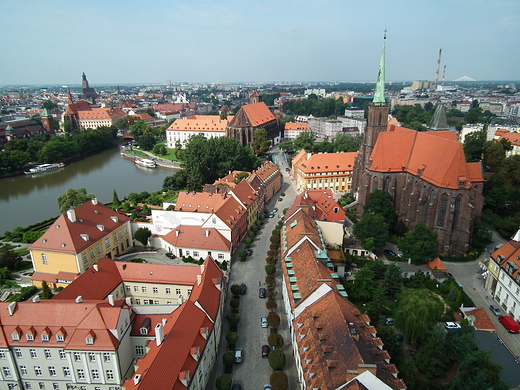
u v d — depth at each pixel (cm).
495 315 8275
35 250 9406
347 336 5472
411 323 6788
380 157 12681
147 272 8506
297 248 8831
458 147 10500
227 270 10238
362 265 10394
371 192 12962
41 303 6381
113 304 6619
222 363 7025
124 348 6384
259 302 8894
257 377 6662
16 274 10062
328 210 11700
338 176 17500
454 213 10744
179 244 10881
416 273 9444
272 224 13938
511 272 8238
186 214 11462
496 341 7356
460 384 5756
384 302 8325
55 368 6262
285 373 6656
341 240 10888
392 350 6600
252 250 11638
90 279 7775
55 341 6125
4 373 6338
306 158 18625
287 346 7394
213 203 12419
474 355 6272
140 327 6662
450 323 7719
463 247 10819
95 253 9969
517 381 6341
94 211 10669
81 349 6034
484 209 13175
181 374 5356
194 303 6806
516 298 7938
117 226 10931
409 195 12369
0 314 6309
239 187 13500
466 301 8725
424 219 11444
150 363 5312
